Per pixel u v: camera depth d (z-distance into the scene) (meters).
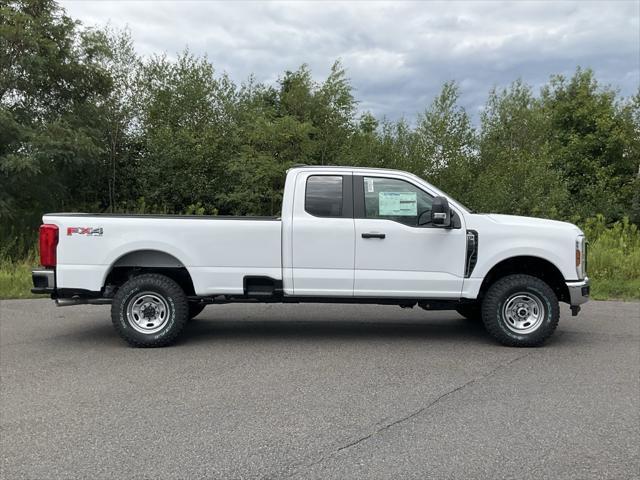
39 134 15.65
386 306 9.85
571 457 3.92
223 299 7.03
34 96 16.95
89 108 18.05
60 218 6.84
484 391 5.30
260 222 6.87
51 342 7.26
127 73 19.67
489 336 7.56
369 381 5.59
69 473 3.69
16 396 5.17
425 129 19.19
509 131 23.34
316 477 3.64
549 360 6.36
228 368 6.05
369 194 6.97
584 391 5.30
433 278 6.85
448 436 4.27
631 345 7.07
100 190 19.72
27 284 11.16
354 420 4.59
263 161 18.00
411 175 7.02
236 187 19.17
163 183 19.38
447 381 5.60
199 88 19.92
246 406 4.90
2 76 15.77
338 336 7.57
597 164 25.11
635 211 23.67
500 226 6.87
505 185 18.89
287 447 4.08
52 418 4.63
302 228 6.84
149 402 5.00
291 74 20.47
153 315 6.97
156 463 3.83
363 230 6.83
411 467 3.77
